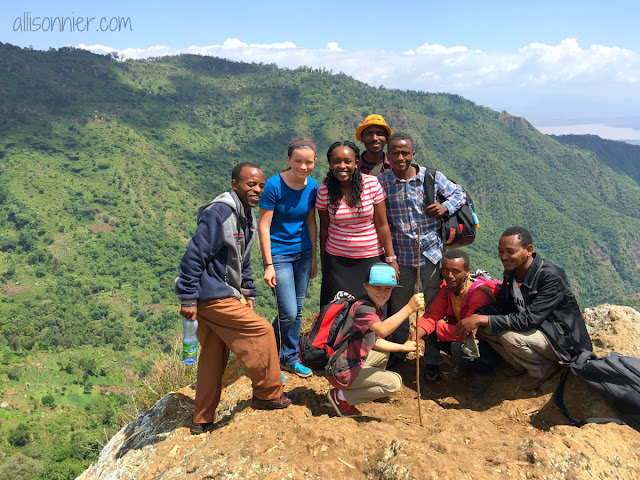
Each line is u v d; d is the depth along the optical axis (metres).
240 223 3.26
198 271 3.09
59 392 105.94
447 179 4.25
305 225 4.11
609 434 2.69
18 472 54.56
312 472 2.61
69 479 51.09
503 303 3.64
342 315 3.30
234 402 3.69
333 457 2.73
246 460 2.79
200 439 3.28
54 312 166.62
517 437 3.10
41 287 187.62
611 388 3.01
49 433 81.69
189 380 5.93
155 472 3.10
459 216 4.21
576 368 3.18
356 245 3.96
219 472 2.74
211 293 3.14
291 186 3.89
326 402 3.65
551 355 3.45
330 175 3.92
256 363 3.25
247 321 3.20
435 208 4.06
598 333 4.45
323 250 4.19
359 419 3.35
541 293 3.39
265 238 3.86
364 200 3.88
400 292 4.31
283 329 4.12
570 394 3.29
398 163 4.10
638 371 2.99
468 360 3.76
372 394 3.28
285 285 4.01
